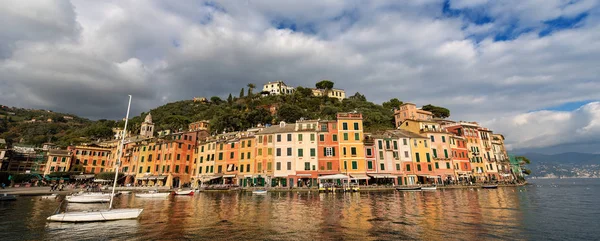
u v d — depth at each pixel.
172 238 20.16
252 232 21.80
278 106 138.50
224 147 79.56
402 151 72.19
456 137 81.25
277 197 49.50
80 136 140.75
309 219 26.86
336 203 39.03
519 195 52.12
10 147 104.88
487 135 92.19
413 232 21.39
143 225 24.69
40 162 94.06
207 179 76.88
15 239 20.25
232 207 36.34
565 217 27.62
